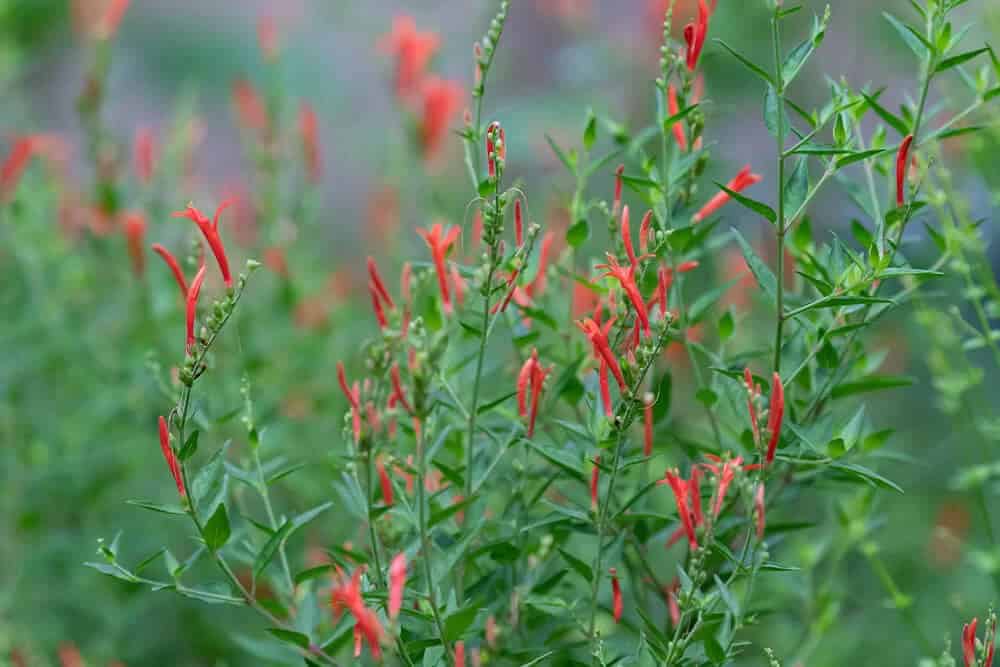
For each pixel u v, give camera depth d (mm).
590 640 1521
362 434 1445
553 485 1625
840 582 2002
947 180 1730
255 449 1552
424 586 1530
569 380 1597
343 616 1522
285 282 2154
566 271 1647
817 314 1600
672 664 1499
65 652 1890
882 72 3070
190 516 1476
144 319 2029
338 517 1946
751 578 1496
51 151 2328
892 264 1577
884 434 1607
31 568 1965
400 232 2387
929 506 2324
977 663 1495
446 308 1513
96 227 2090
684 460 1729
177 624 1974
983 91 1558
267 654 1608
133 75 3895
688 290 1943
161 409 2027
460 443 1606
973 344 1751
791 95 2994
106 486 2035
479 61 1552
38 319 2105
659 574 1837
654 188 1579
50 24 3434
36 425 2096
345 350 2273
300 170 2229
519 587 1563
